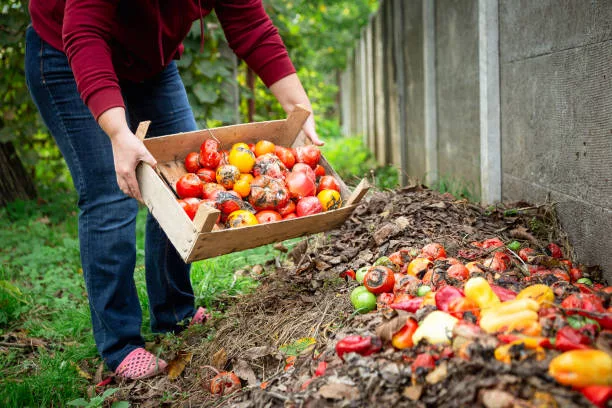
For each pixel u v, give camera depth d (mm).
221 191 2693
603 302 2256
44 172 7953
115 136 2490
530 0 3670
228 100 6609
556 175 3418
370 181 6277
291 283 3232
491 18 4281
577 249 3184
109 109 2479
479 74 4621
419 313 2199
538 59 3588
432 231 3260
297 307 2982
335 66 15617
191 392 2689
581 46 3008
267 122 3018
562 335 1893
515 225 3438
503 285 2486
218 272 4152
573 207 3219
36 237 5426
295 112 3031
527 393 1718
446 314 2111
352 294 2689
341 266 3176
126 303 3002
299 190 2793
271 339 2828
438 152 6402
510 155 4195
